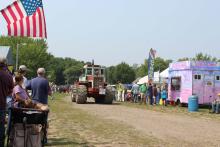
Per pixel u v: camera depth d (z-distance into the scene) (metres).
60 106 28.14
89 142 11.71
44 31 12.12
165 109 27.70
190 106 26.92
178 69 32.25
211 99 30.66
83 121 17.66
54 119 18.22
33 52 94.00
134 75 137.50
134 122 17.78
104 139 12.41
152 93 34.00
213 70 30.77
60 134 13.29
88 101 38.41
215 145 11.74
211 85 30.73
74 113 21.81
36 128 8.57
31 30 12.05
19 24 11.98
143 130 14.95
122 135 13.42
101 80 33.84
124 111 24.33
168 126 16.58
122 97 41.19
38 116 8.54
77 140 12.03
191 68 30.50
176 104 32.69
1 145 8.92
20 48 94.50
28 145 8.48
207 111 27.05
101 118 19.27
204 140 12.75
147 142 12.00
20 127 8.52
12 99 10.06
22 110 8.45
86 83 33.75
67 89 85.19
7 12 11.91
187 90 30.78
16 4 11.91
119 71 134.75
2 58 9.05
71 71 143.00
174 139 12.80
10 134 8.52
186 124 17.67
